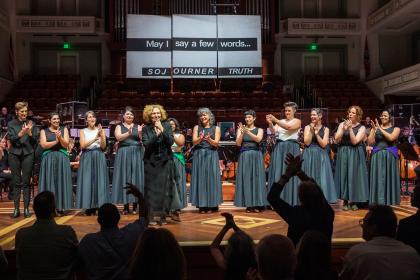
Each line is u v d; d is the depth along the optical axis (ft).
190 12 51.98
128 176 17.80
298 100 50.42
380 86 49.65
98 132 17.99
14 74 51.49
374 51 54.08
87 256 9.12
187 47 41.16
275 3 55.36
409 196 22.98
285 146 18.29
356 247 8.24
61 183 17.47
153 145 15.29
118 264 9.11
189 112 39.99
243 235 8.13
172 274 6.36
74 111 26.08
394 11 46.75
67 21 51.67
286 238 6.58
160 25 41.34
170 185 15.43
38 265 9.14
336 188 18.99
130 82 50.88
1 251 9.11
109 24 52.80
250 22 41.50
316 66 56.90
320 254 7.56
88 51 55.16
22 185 17.46
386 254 7.93
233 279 7.95
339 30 53.67
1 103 45.83
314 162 18.17
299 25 53.16
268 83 49.83
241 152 18.62
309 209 9.27
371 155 18.81
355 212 17.80
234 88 50.60
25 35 53.72
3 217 17.40
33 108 43.27
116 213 9.36
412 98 48.67
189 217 16.97
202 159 18.38
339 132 18.61
